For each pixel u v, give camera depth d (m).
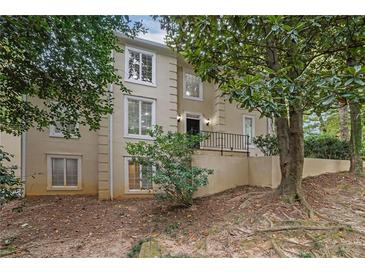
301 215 5.73
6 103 6.55
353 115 8.91
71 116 7.36
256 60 5.69
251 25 4.17
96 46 6.34
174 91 11.59
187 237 5.43
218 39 4.95
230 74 5.42
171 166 7.00
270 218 5.66
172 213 6.97
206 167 8.19
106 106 7.31
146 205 8.31
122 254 4.84
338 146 10.04
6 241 5.67
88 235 5.94
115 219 7.09
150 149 7.24
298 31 3.84
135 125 10.67
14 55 5.47
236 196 7.49
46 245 5.36
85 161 11.04
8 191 5.11
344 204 6.39
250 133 13.78
